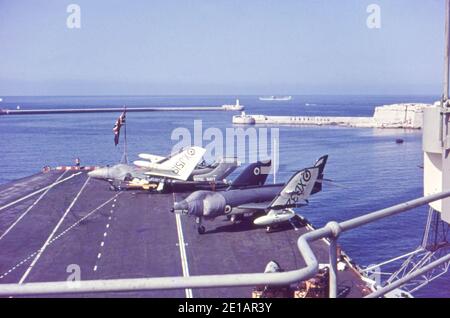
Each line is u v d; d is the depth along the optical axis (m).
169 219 49.41
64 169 84.62
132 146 168.62
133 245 40.72
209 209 42.25
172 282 8.31
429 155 24.66
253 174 50.47
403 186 102.81
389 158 143.88
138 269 34.88
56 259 37.22
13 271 34.56
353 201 90.38
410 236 70.00
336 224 9.76
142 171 63.72
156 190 64.19
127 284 8.29
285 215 43.84
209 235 43.38
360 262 59.94
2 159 145.88
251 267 35.09
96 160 140.25
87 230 45.50
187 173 61.38
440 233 39.56
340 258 35.62
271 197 45.97
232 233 43.91
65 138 199.75
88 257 37.66
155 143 176.38
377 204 88.06
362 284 30.66
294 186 43.56
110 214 51.81
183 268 35.03
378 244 66.81
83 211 53.22
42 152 158.75
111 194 62.56
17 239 42.66
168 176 61.78
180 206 41.69
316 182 46.53
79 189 66.19
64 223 48.19
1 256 37.94
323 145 175.88
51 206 55.75
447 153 20.41
